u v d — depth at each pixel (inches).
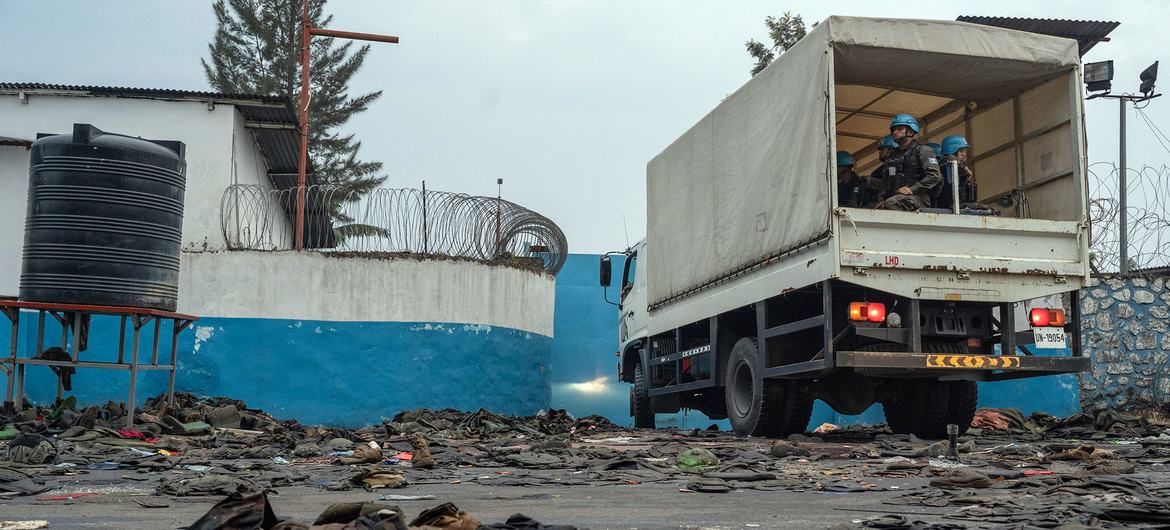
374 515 114.6
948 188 407.5
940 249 361.1
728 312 444.1
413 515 169.8
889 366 357.1
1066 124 386.0
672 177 513.0
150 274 403.9
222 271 557.0
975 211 380.2
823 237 354.9
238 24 1675.7
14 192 629.6
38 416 402.0
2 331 540.7
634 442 405.7
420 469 280.7
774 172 393.7
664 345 545.6
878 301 372.5
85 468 272.5
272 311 558.3
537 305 644.1
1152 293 587.2
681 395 534.9
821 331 391.9
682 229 496.4
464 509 180.2
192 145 641.6
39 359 395.2
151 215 404.8
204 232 634.8
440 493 213.3
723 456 303.1
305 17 675.4
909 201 378.6
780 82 391.2
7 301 386.6
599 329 792.9
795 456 311.1
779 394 410.0
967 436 438.6
